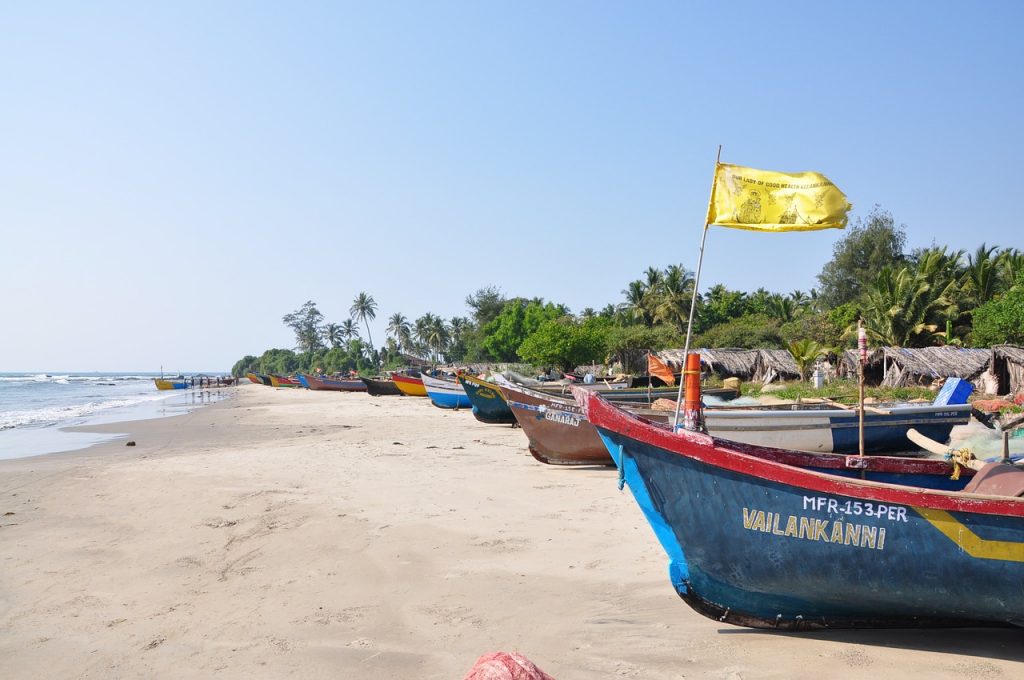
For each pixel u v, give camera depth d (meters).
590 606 6.15
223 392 76.06
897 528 5.00
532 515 9.69
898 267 55.88
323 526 9.20
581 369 57.00
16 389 93.44
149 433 24.09
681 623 5.74
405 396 57.00
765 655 5.09
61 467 15.16
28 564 7.74
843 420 13.49
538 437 14.36
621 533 8.63
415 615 6.05
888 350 34.59
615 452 5.62
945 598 5.04
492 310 97.88
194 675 5.01
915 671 4.78
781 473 5.12
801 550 5.18
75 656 5.36
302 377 79.94
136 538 8.81
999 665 4.86
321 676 4.94
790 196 5.69
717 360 42.78
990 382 30.97
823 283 59.69
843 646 5.25
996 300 41.12
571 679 4.74
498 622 5.84
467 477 13.00
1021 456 6.47
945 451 6.48
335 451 17.30
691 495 5.37
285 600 6.50
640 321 70.31
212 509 10.37
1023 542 4.78
